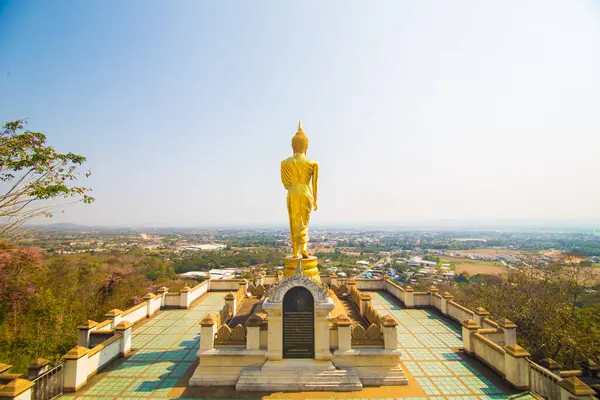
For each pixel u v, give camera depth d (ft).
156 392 38.63
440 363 46.37
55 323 68.08
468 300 84.84
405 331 59.57
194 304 79.15
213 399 37.19
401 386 39.91
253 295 69.62
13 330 64.13
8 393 31.01
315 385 38.91
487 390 38.91
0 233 49.55
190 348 51.67
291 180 53.06
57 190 50.85
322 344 40.57
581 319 60.54
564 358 59.57
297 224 51.90
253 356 40.96
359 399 37.11
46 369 37.40
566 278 68.44
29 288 70.90
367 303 53.36
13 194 49.19
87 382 40.75
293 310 41.24
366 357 41.14
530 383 38.65
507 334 48.14
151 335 57.62
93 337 50.39
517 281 73.97
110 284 103.86
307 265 50.49
